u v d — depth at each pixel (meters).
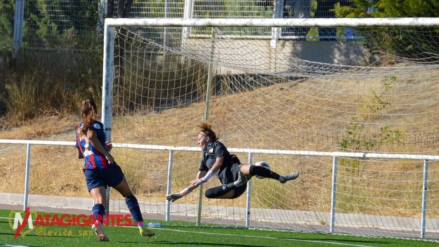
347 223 34.16
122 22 29.55
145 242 24.03
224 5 55.62
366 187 37.06
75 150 50.53
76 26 60.88
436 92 43.91
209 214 36.50
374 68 35.94
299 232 30.38
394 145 41.50
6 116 58.94
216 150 25.16
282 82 47.00
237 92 47.22
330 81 46.47
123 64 43.81
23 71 61.59
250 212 35.22
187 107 47.75
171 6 57.06
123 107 42.38
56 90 59.72
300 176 40.22
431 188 37.53
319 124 44.41
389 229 32.53
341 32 51.03
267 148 43.25
